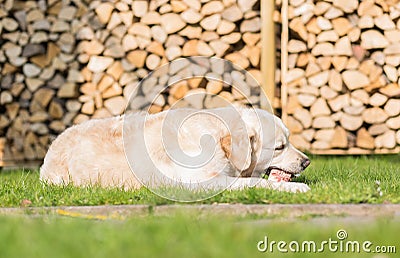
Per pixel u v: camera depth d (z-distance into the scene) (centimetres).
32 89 2264
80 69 2272
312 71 2228
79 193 1298
